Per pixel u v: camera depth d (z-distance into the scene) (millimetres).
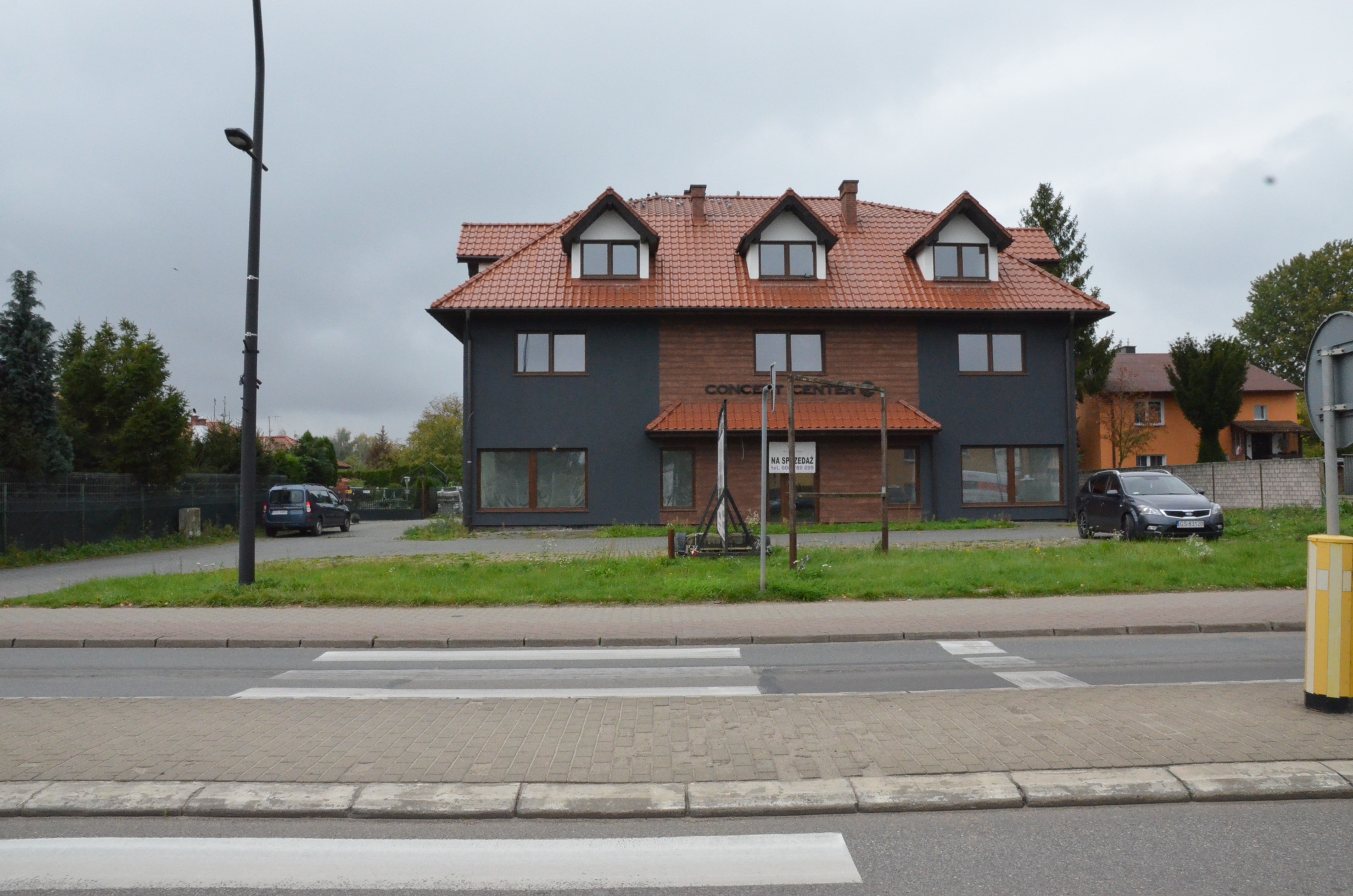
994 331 26781
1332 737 5523
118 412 27031
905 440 26078
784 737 5766
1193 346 39375
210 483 29969
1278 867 3971
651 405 25906
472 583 13578
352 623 10992
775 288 26125
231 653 9617
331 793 4766
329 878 3951
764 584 12375
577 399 25828
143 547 24328
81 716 6496
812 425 25156
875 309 25594
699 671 8398
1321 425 6336
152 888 3865
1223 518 18297
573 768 5180
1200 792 4746
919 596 12484
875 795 4699
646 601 12195
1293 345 58562
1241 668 8188
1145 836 4309
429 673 8445
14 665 8914
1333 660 6074
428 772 5105
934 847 4215
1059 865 4012
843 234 28672
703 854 4164
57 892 3830
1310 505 25234
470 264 29344
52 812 4676
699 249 27422
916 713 6336
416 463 60156
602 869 4027
